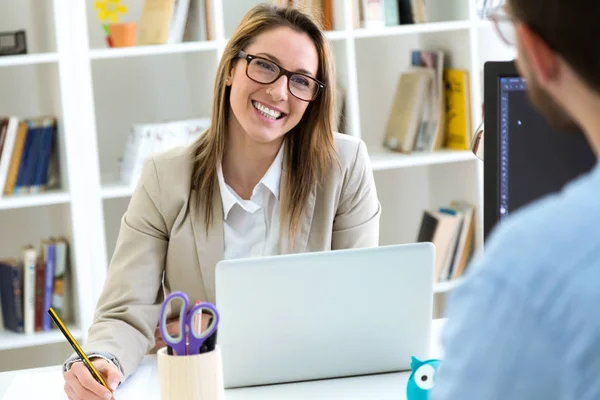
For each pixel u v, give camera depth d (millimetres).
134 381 1962
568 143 1694
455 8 3861
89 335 2105
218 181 2318
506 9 848
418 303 1786
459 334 782
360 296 1751
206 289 2307
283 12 2344
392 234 4305
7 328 3605
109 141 3910
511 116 1722
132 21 3854
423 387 1636
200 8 3570
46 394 1885
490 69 1725
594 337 698
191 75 3889
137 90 3920
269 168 2355
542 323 725
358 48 4164
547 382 723
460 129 3848
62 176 3551
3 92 3764
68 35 3398
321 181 2393
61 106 3439
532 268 746
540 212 786
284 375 1801
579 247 732
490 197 1755
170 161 2332
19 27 3752
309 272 1713
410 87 3932
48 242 3609
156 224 2297
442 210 3939
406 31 3703
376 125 4230
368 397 1727
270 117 2285
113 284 2232
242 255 2344
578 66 782
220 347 1720
